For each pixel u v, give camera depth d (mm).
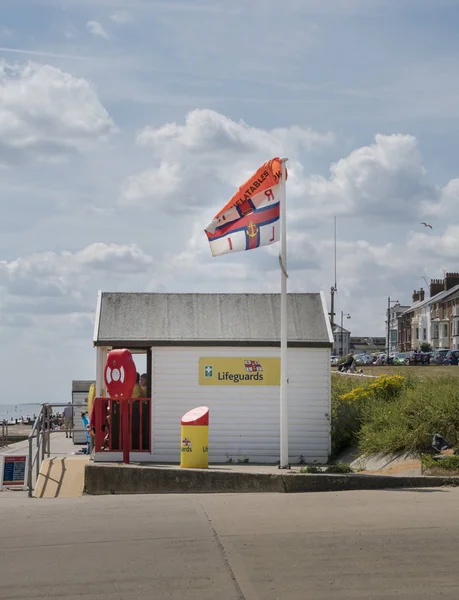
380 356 88562
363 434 17812
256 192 15750
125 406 15969
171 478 14203
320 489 13125
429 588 6793
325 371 18172
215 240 15922
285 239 15562
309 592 6742
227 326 18281
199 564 7727
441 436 15086
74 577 7391
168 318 18406
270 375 18094
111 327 18141
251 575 7293
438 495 11781
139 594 6812
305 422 18109
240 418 18047
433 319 120688
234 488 13734
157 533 9242
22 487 17016
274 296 19047
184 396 17984
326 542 8492
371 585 6898
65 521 10281
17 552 8469
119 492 14508
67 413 28344
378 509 10539
